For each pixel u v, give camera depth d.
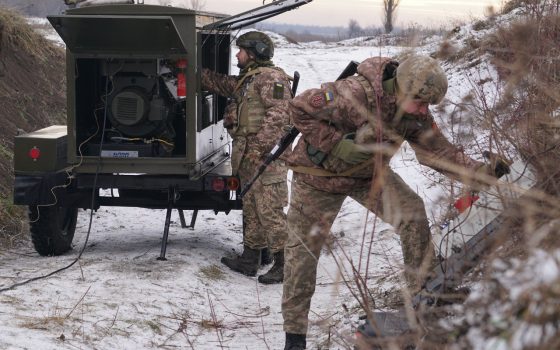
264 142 6.43
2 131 10.03
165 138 6.83
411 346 2.95
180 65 6.55
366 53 26.84
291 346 4.42
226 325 5.34
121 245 7.60
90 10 6.45
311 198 4.30
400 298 4.61
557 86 3.26
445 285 3.10
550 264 2.41
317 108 4.04
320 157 4.17
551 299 2.35
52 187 6.74
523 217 2.77
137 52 6.49
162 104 6.67
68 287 5.62
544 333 2.34
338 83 4.06
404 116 3.86
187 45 6.54
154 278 6.11
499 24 3.89
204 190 6.93
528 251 2.59
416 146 3.91
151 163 6.70
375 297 4.97
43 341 4.27
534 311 2.37
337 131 4.09
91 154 6.82
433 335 2.75
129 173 6.78
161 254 6.75
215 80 6.73
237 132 6.71
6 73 11.56
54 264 6.50
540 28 3.49
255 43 6.65
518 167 3.46
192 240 8.00
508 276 2.55
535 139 3.28
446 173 3.79
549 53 3.37
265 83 6.52
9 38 12.37
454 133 3.75
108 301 5.32
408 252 4.06
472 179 3.24
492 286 2.62
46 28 13.98
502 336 2.46
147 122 6.70
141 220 9.10
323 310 5.45
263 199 6.64
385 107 3.91
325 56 26.25
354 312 4.92
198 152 6.77
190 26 6.52
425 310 2.90
